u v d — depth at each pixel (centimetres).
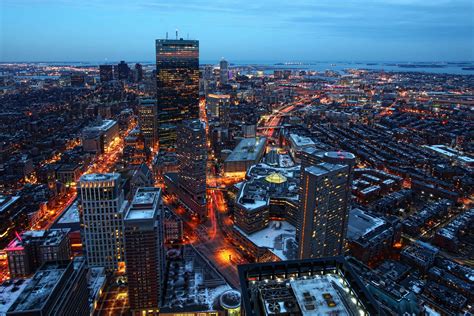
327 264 9769
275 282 9262
